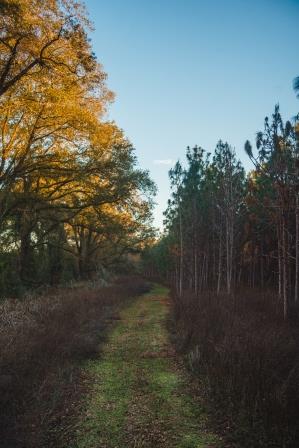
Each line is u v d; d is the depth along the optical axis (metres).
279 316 12.44
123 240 40.66
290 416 5.13
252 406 5.49
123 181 23.30
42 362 7.55
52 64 15.73
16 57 15.24
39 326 10.34
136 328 13.72
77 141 21.28
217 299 16.30
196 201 24.44
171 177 25.36
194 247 24.77
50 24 14.41
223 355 7.39
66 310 13.38
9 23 13.50
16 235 23.77
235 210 19.47
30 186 23.50
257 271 33.28
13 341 8.18
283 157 13.73
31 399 6.09
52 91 16.84
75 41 14.94
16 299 17.64
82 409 6.14
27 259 24.77
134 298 26.88
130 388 7.21
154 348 10.45
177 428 5.46
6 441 4.84
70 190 24.09
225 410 5.79
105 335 12.01
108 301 19.98
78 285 27.19
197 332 10.55
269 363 6.80
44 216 25.47
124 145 22.98
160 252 50.91
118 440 5.12
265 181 20.11
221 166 20.44
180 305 16.31
